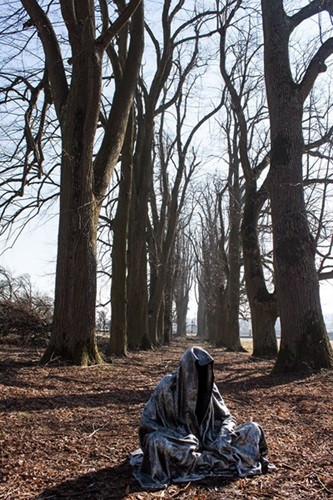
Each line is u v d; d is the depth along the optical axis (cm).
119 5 1789
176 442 491
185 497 447
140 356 1925
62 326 1280
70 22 1266
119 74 1750
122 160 1809
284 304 1232
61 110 1355
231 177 3084
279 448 613
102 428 706
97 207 1353
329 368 1164
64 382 1047
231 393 1016
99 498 450
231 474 497
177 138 2986
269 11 1350
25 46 1305
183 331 6625
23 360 1345
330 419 760
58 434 665
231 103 2461
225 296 3572
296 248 1230
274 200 1277
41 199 1722
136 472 503
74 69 1294
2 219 1666
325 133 1722
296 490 470
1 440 621
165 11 2312
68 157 1288
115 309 1800
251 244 1944
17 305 2073
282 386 1056
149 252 3133
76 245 1281
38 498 453
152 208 3322
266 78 1344
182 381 513
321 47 1313
